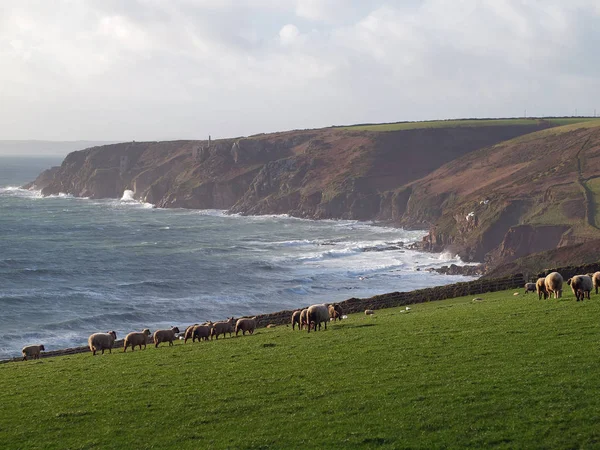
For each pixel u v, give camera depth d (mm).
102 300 86188
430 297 58062
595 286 35500
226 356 28641
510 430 17125
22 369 31734
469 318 32281
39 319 75750
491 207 137375
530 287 51750
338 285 98000
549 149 194250
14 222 189625
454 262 123375
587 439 16234
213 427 19203
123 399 22562
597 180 141250
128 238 159125
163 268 114062
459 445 16625
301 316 36750
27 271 105500
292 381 23000
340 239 155875
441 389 20406
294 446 17359
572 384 19594
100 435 19266
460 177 197250
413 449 16625
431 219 177500
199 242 151500
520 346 24391
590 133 194500
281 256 128750
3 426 20672
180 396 22344
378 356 25406
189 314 78938
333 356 26234
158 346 36469
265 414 19891
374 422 18406
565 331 25734
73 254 129125
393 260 123688
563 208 126125
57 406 22406
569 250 90250
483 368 22109
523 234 120188
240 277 105062
